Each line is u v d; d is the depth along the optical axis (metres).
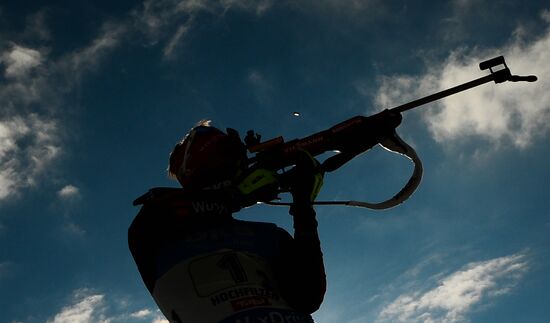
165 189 2.30
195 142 2.44
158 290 2.14
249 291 2.08
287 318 2.08
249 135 2.68
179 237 2.16
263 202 2.42
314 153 2.94
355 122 2.95
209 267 2.10
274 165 2.54
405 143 2.97
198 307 2.04
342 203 2.62
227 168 2.41
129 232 2.25
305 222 2.34
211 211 2.25
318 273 2.23
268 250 2.27
